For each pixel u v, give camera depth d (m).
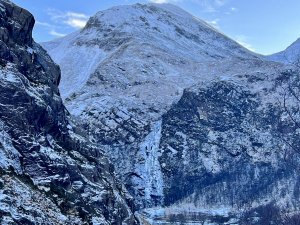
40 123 86.69
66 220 71.00
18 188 67.06
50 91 95.19
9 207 61.22
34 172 77.88
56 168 81.75
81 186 91.06
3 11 89.12
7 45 88.12
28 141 79.06
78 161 97.75
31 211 64.62
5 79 79.88
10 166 70.44
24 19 94.44
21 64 90.75
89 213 83.12
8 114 78.12
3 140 73.81
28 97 82.38
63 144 96.94
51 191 76.88
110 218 100.06
